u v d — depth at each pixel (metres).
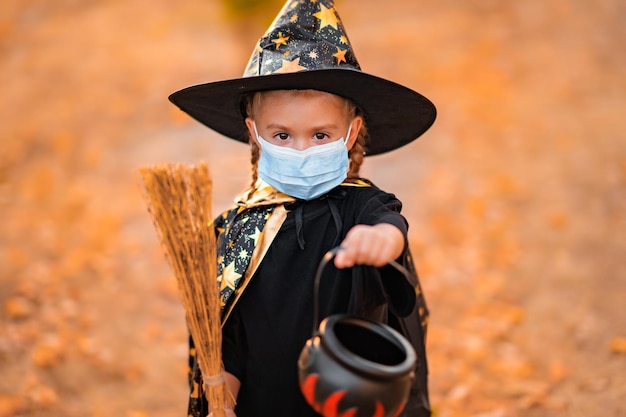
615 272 12.75
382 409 4.11
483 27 27.69
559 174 16.89
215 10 32.62
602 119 19.58
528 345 11.02
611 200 15.43
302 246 5.07
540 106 20.78
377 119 5.67
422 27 28.42
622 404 9.16
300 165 5.00
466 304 12.38
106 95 24.42
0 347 11.35
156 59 27.19
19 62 28.73
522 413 9.38
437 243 14.55
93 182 18.66
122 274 14.04
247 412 5.39
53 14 34.28
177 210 4.73
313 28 5.17
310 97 5.00
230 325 5.37
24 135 21.92
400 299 4.89
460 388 10.11
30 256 14.83
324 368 4.15
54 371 10.88
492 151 18.50
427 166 18.14
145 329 12.20
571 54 24.27
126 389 10.59
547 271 13.08
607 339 10.82
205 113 5.93
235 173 17.95
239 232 5.32
